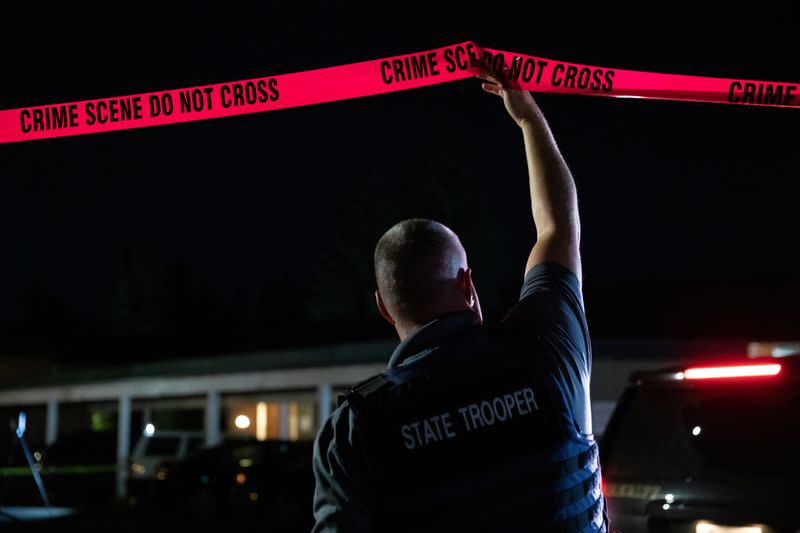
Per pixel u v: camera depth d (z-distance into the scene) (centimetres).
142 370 2930
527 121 268
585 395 230
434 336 225
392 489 208
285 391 2592
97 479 2805
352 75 265
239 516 1777
